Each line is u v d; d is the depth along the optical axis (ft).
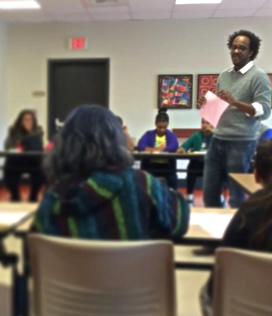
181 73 18.67
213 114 6.91
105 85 19.20
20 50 19.49
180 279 5.74
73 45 19.08
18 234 4.01
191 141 13.15
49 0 15.56
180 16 17.92
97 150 3.42
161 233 3.75
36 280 3.54
